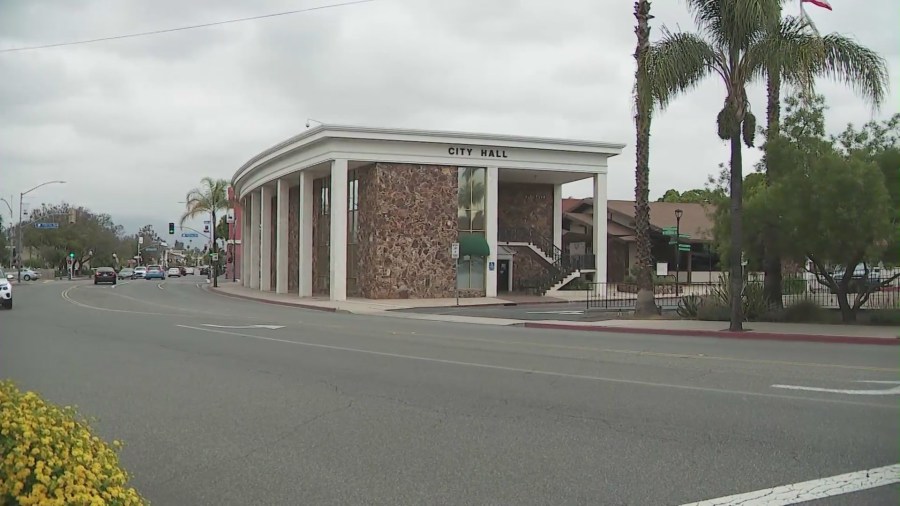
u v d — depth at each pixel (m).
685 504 5.56
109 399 9.81
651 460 6.74
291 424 8.34
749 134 20.19
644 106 20.61
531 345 16.48
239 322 23.14
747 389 10.23
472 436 7.72
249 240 62.44
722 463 6.61
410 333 19.73
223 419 8.60
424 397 9.89
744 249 21.53
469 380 11.26
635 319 24.20
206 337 17.98
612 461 6.73
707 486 5.98
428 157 37.78
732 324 19.05
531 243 44.66
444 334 19.52
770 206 20.03
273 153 44.16
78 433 4.36
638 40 24.22
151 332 19.28
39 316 25.11
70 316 25.16
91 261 117.19
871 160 19.97
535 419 8.48
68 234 99.38
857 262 19.78
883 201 18.36
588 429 7.95
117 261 126.06
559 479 6.22
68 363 13.26
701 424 8.11
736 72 19.62
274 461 6.86
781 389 10.21
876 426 7.92
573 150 40.19
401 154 37.38
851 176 18.34
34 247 102.31
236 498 5.83
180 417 8.72
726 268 23.78
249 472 6.52
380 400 9.70
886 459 6.68
